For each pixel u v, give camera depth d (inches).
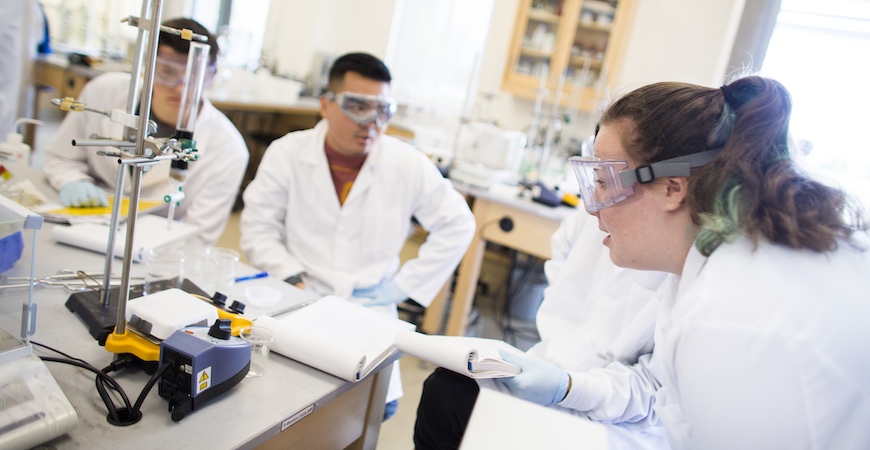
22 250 45.4
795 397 30.6
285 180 78.8
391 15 215.5
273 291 55.7
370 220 79.1
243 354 38.1
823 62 123.7
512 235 113.0
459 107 213.6
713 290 33.8
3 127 102.6
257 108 171.5
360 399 48.4
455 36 211.5
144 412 34.1
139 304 39.8
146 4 37.4
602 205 39.9
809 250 34.9
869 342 32.2
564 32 176.6
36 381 31.9
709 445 33.4
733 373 31.8
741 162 35.3
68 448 30.1
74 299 43.4
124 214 63.1
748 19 130.5
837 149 120.0
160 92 70.5
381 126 77.5
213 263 57.5
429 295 83.2
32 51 116.2
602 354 55.6
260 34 228.1
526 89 183.0
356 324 50.2
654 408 47.2
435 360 45.6
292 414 37.3
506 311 140.9
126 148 38.0
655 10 173.2
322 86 213.8
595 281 61.7
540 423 27.9
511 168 130.8
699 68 170.6
